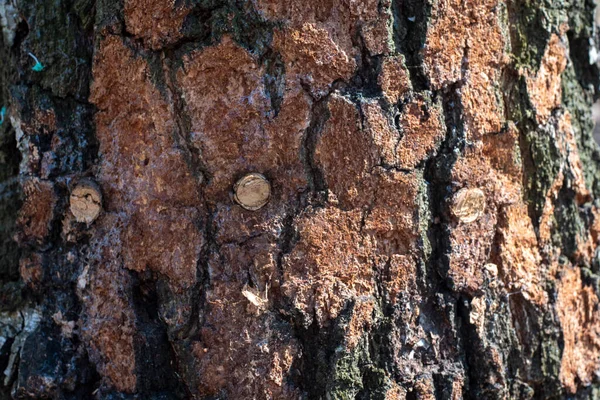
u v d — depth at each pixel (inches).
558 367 28.6
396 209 26.4
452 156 26.7
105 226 26.9
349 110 25.9
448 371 27.1
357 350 26.4
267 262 26.2
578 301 29.3
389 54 26.0
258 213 26.2
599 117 69.7
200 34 25.9
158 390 26.9
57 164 27.1
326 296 26.3
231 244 26.3
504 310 27.8
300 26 25.7
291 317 26.4
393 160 26.2
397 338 26.7
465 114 26.8
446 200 26.7
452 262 26.9
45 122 27.1
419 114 26.4
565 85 29.0
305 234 26.2
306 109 26.0
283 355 26.4
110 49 26.3
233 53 25.8
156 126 26.2
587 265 29.6
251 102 25.9
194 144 26.1
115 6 26.1
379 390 26.6
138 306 26.9
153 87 26.1
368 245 26.4
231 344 26.4
